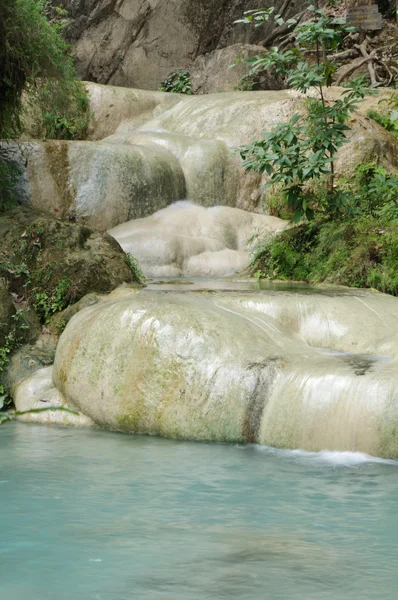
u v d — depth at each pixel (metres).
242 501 4.83
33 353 8.10
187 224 12.99
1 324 8.02
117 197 13.13
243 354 6.55
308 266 10.63
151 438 6.56
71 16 22.19
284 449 6.08
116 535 4.24
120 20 22.12
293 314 7.32
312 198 10.98
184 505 4.76
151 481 5.27
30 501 4.85
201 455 5.96
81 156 12.99
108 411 6.87
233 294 7.63
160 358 6.68
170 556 3.92
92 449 6.20
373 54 19.12
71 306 8.51
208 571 3.72
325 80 11.64
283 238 11.23
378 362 6.39
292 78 11.05
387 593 3.46
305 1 21.27
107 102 17.08
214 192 14.18
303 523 4.41
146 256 11.95
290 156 10.83
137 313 7.00
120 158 13.24
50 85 11.51
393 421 5.65
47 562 3.85
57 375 7.42
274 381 6.29
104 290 8.80
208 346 6.61
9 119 11.42
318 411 5.96
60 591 3.51
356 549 4.01
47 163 12.70
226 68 20.22
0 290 8.18
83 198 12.91
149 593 3.47
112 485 5.19
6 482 5.27
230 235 13.09
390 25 20.47
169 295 7.61
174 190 13.83
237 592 3.48
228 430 6.35
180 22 21.91
